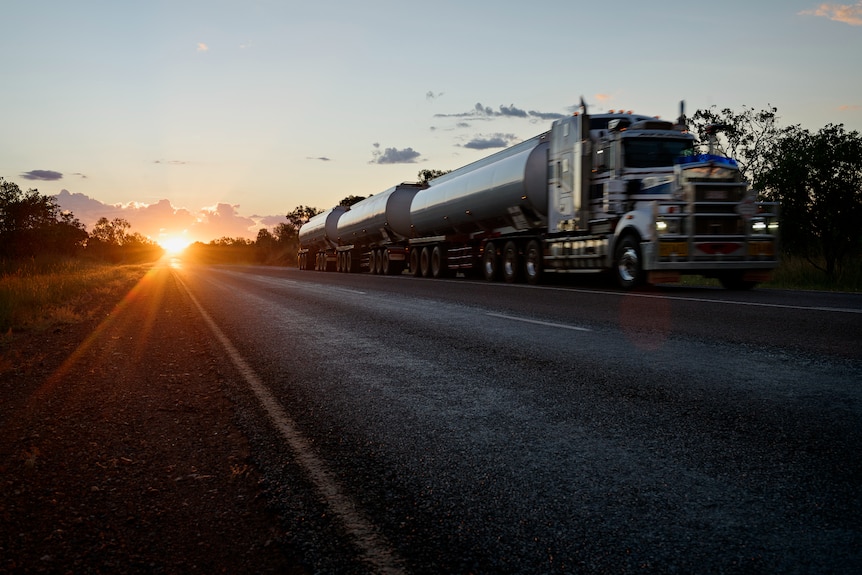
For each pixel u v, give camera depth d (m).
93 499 3.02
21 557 2.45
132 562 2.40
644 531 2.49
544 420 4.09
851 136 16.92
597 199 15.34
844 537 2.39
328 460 3.47
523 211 18.50
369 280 23.36
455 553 2.37
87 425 4.38
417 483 3.08
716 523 2.54
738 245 13.16
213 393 5.27
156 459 3.60
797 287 15.84
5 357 7.68
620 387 4.91
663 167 14.44
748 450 3.39
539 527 2.55
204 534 2.62
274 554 2.43
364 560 2.35
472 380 5.35
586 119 15.70
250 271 42.00
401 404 4.62
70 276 24.48
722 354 6.12
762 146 22.48
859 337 6.80
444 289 16.28
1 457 3.72
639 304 10.60
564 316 9.46
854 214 16.66
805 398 4.43
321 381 5.54
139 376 6.14
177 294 18.22
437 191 24.23
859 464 3.14
